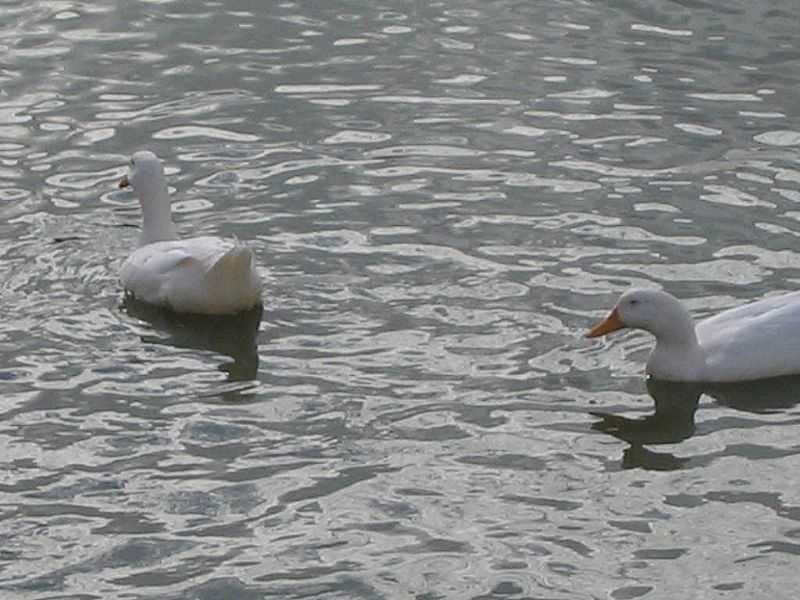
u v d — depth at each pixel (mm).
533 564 11742
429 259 16188
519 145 18562
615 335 14961
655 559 11812
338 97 19812
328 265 16125
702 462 13070
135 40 21469
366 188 17672
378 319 15156
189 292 15266
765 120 19094
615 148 18484
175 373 14359
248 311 15391
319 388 14070
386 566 11711
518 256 16219
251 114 19438
